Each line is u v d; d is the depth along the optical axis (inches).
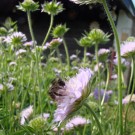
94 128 20.7
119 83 12.9
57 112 11.1
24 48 41.4
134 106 23.2
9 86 28.8
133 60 17.9
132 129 23.8
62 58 78.4
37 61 26.9
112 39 70.0
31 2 26.5
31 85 36.5
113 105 29.5
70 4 92.9
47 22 94.6
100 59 30.5
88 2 13.4
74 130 19.5
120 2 72.1
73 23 91.8
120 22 76.0
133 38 20.3
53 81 11.1
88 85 11.2
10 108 27.4
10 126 23.6
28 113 23.1
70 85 11.3
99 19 81.7
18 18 93.1
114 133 17.3
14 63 39.6
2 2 93.4
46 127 16.4
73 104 11.0
